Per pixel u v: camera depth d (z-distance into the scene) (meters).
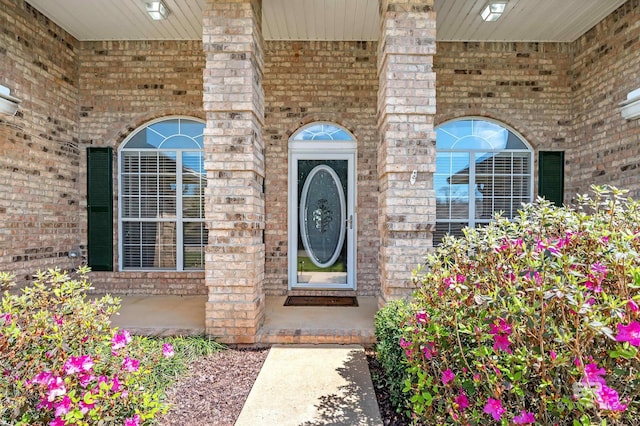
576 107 5.15
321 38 5.09
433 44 3.37
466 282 1.94
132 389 1.92
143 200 5.47
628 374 1.42
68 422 1.56
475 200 5.46
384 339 2.67
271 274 5.25
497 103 5.29
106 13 4.52
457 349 1.88
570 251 1.87
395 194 3.43
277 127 5.22
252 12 3.47
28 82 4.42
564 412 1.46
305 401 2.47
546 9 4.36
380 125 3.79
